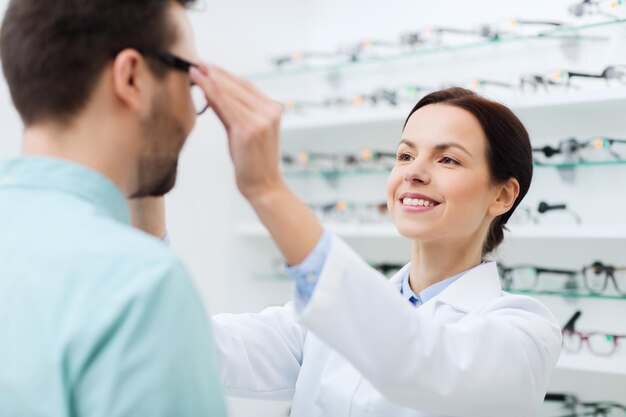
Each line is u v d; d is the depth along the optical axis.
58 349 0.70
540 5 2.66
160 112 0.83
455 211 1.32
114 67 0.79
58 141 0.80
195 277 3.00
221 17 3.08
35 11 0.79
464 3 2.86
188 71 0.86
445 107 1.36
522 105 2.41
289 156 3.23
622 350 2.35
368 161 3.00
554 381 2.55
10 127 2.57
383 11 3.11
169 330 0.72
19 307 0.73
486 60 2.77
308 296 0.95
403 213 1.35
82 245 0.74
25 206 0.78
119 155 0.82
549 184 2.60
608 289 2.42
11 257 0.75
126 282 0.72
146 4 0.81
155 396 0.70
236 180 0.93
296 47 3.36
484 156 1.34
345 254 0.95
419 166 1.33
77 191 0.79
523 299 1.30
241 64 3.16
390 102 2.89
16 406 0.71
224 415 0.77
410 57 2.97
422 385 1.02
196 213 3.02
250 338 1.43
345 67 3.16
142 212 1.11
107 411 0.69
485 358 1.08
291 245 0.94
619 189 2.46
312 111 3.20
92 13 0.78
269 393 1.46
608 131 2.48
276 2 3.30
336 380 1.36
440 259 1.40
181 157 2.97
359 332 0.96
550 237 2.45
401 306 0.99
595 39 2.47
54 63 0.78
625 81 2.32
